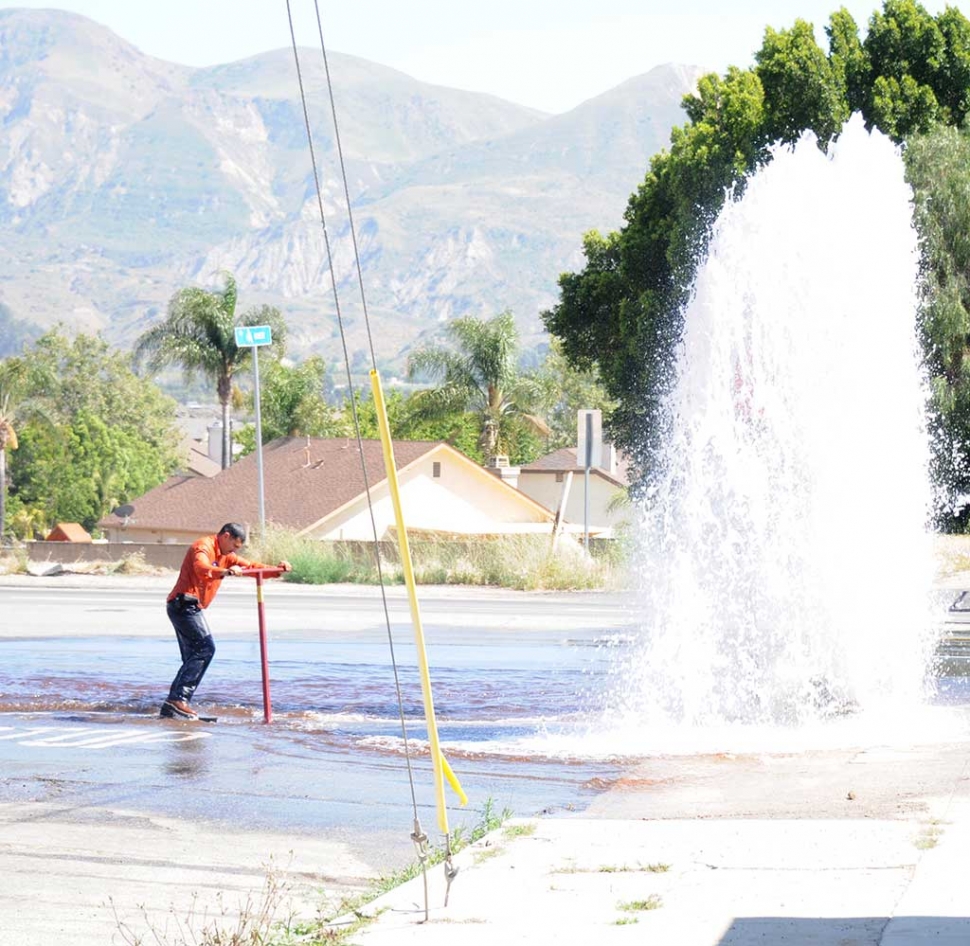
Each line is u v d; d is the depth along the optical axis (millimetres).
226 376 103125
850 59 64688
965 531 53250
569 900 9516
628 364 66375
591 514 107000
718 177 61969
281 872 11258
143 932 9492
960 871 9852
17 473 139375
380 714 19984
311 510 78500
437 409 99062
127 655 27797
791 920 8820
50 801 14062
